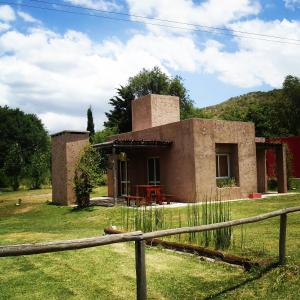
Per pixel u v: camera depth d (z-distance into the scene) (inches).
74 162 732.0
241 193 732.0
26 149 2118.6
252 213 513.0
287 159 932.6
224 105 3457.2
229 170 745.0
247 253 270.7
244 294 204.2
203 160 682.2
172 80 1936.5
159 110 814.5
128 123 1827.0
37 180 1348.4
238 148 738.2
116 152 798.5
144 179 795.4
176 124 708.7
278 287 211.0
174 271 246.8
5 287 224.5
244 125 752.3
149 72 1919.3
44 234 416.8
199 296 203.8
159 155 750.5
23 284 229.9
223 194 703.7
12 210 709.3
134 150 797.2
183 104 1939.0
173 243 303.4
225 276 234.5
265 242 311.3
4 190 1379.2
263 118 1669.5
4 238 397.1
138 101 847.7
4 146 2000.5
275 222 422.6
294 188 936.3
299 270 235.5
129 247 323.0
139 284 158.2
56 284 229.1
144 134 795.4
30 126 2175.2
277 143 817.5
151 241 322.7
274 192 858.8
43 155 1384.1
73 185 695.1
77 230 446.6
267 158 1048.2
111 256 292.4
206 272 243.6
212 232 296.4
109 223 492.1
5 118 2080.5
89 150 677.3
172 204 652.1
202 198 674.2
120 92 1852.9
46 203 772.6
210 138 695.7
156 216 360.5
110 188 893.2
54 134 764.0
